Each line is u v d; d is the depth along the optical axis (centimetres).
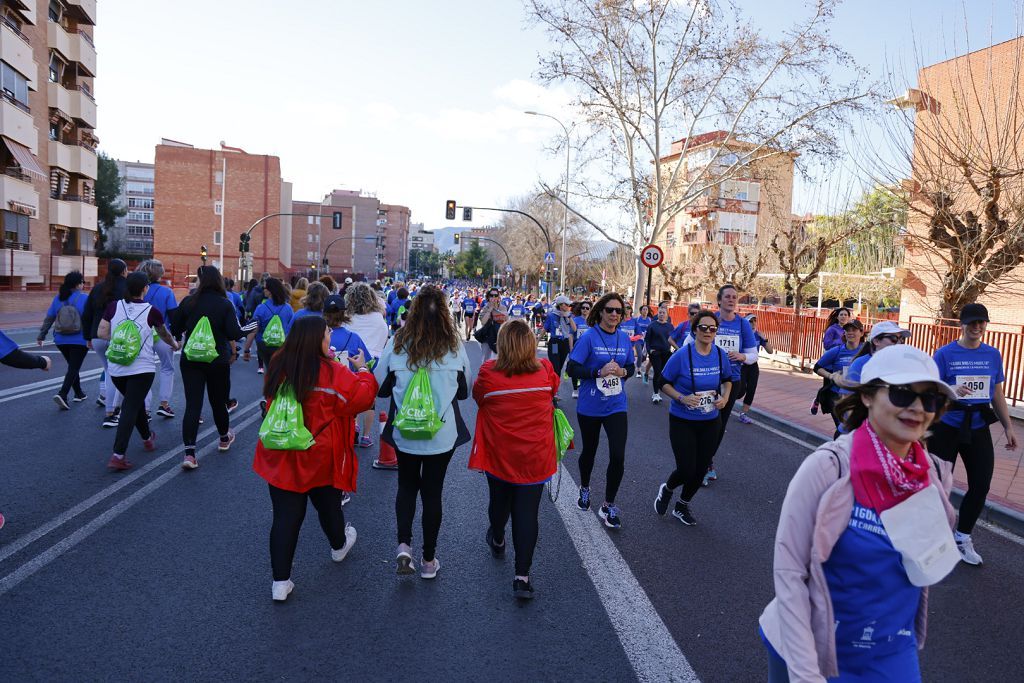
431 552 450
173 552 479
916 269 1555
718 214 4175
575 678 340
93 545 484
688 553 520
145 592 416
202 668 337
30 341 1831
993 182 1214
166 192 7594
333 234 11988
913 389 194
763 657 367
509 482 433
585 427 593
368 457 762
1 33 2648
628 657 362
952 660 375
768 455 885
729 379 573
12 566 443
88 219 3728
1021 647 392
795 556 202
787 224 2839
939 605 447
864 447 203
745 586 462
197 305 679
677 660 361
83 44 3531
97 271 4325
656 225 2700
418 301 445
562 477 734
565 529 567
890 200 1491
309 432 399
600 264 6438
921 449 207
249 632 374
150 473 660
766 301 3594
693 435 573
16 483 612
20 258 2986
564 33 2450
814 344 1853
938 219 1302
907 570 197
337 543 466
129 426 661
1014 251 1217
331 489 448
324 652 356
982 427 523
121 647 353
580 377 575
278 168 7906
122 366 653
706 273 3222
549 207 6147
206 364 677
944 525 199
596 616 409
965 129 1272
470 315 2598
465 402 1180
